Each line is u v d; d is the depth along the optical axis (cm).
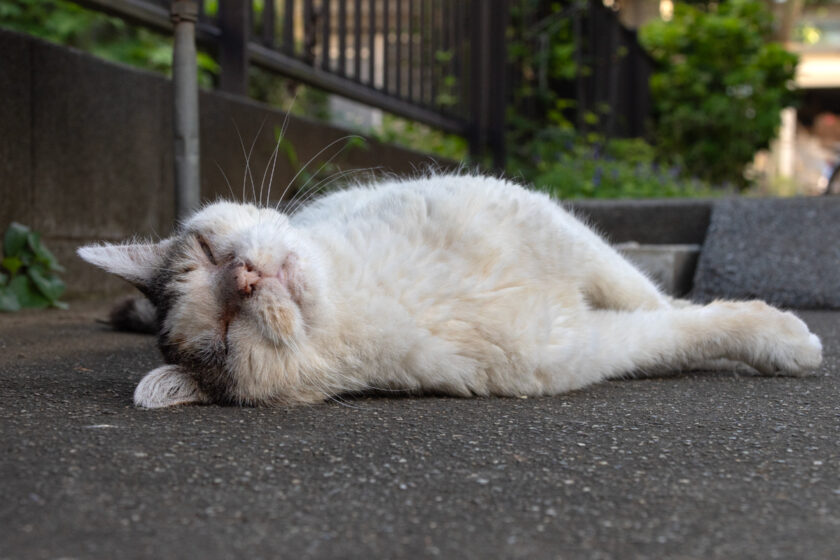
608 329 304
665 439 218
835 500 165
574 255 308
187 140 420
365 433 227
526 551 142
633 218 691
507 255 288
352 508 164
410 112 822
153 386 257
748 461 195
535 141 1116
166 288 294
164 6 547
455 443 215
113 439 212
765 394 279
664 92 1653
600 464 194
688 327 310
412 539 147
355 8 741
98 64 522
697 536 147
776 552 139
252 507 163
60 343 390
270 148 625
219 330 272
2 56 453
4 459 191
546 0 1242
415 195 312
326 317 274
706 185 1198
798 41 2550
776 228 599
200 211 327
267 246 275
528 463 196
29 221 482
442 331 280
